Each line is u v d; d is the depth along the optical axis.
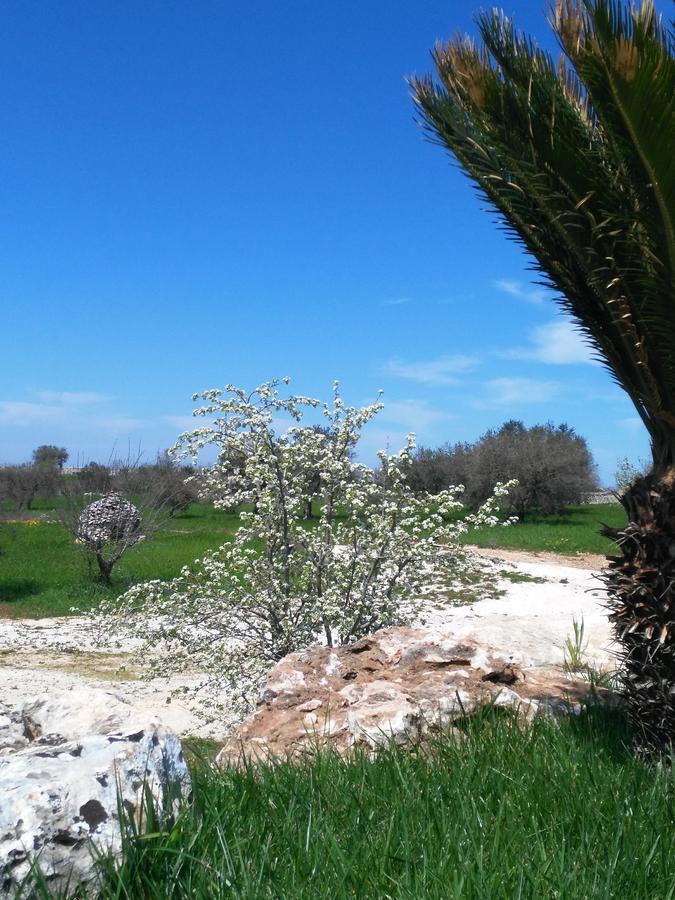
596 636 9.57
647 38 4.34
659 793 3.88
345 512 9.08
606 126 4.66
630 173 4.76
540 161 4.97
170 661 8.36
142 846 2.89
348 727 5.02
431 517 8.23
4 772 2.97
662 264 4.68
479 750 4.49
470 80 4.97
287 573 8.41
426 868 2.98
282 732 5.21
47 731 4.14
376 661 6.13
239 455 8.60
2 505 41.22
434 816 3.51
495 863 3.06
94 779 2.96
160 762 3.25
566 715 5.38
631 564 4.77
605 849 3.25
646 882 3.08
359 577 8.38
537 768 4.18
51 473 43.09
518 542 26.00
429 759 4.59
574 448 38.12
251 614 8.41
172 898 2.86
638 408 5.10
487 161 5.08
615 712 5.56
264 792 3.85
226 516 36.41
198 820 3.21
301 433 8.52
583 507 41.81
